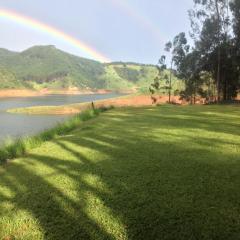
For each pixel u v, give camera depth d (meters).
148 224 5.09
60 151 9.86
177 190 6.28
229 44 49.06
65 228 5.12
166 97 81.25
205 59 51.59
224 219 5.14
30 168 8.24
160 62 67.25
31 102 131.25
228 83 52.00
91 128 14.09
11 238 4.93
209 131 12.56
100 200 6.02
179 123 15.06
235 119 16.67
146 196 6.06
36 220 5.40
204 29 50.22
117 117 18.12
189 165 7.83
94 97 183.12
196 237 4.70
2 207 5.92
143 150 9.44
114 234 4.88
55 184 6.94
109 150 9.62
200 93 58.03
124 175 7.26
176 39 58.78
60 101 138.38
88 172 7.62
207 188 6.34
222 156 8.61
